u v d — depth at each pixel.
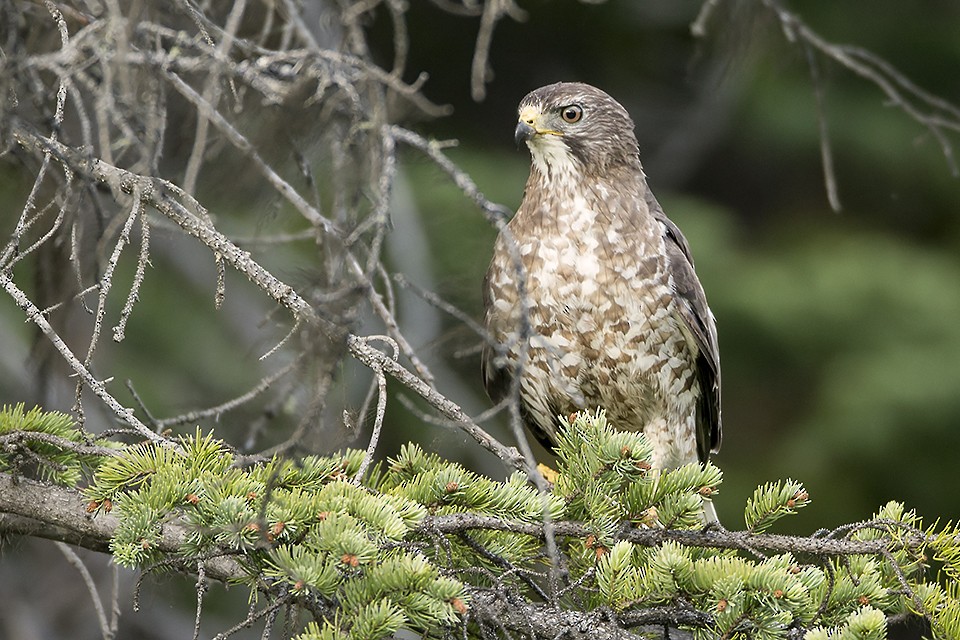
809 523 17.89
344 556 6.44
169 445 6.89
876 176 20.30
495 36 18.36
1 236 9.20
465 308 8.40
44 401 9.57
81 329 12.94
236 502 6.63
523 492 7.53
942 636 7.07
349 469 7.78
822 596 7.25
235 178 8.73
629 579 7.08
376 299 6.92
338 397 8.38
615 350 10.25
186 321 14.77
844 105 19.77
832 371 18.28
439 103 18.25
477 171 17.42
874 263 18.98
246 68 7.38
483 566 7.50
